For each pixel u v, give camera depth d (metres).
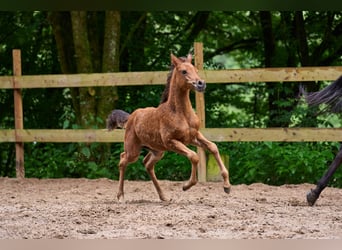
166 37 15.55
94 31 14.45
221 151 12.08
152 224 7.33
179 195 10.02
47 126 15.23
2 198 9.89
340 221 7.45
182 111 8.52
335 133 11.19
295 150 11.73
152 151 9.14
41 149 13.20
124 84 11.89
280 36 15.30
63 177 12.89
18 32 15.19
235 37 16.53
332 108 8.71
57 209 8.53
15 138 12.45
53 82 12.23
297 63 15.62
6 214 8.13
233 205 8.74
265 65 15.63
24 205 9.00
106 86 12.97
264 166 11.90
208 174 11.71
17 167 12.58
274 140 11.34
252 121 15.24
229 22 16.41
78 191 10.65
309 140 11.25
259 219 7.57
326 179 8.61
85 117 13.16
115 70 13.60
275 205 8.76
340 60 15.14
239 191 10.52
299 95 9.15
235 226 7.14
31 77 12.33
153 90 13.36
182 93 8.48
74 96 13.84
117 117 9.27
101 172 12.32
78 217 7.85
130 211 8.20
